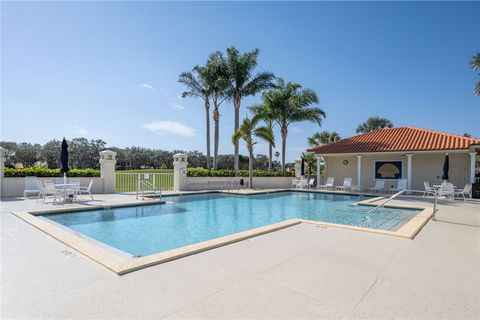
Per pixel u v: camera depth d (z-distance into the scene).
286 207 13.12
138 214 10.52
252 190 19.14
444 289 3.41
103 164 16.27
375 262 4.39
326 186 20.61
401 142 18.98
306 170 27.53
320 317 2.73
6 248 5.00
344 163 21.78
